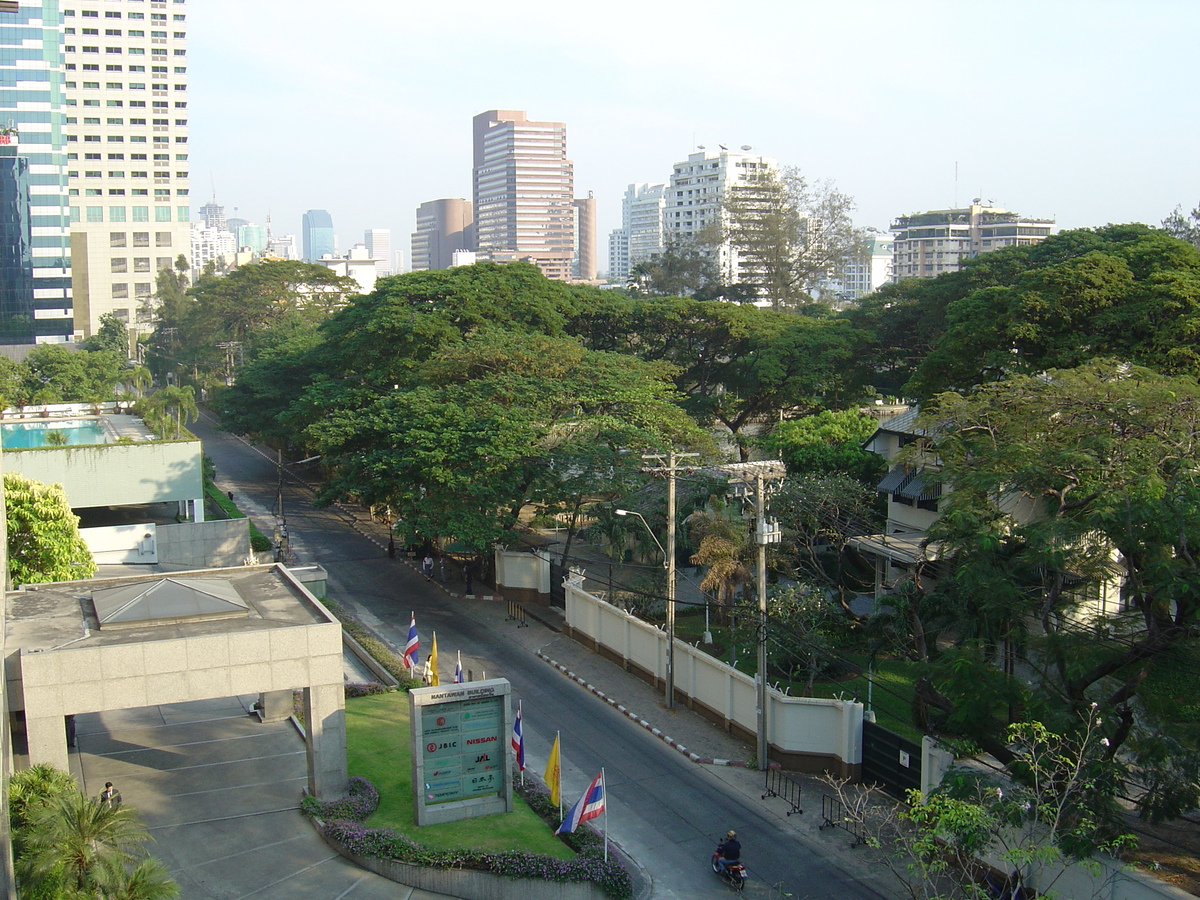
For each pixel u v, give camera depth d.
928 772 27.19
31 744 24.53
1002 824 20.59
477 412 47.97
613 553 44.81
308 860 25.17
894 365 77.25
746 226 116.75
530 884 23.86
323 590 48.38
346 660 40.50
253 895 23.64
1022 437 29.47
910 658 35.38
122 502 51.59
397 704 35.22
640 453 46.66
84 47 155.50
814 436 55.50
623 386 52.22
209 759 30.88
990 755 27.59
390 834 25.41
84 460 50.56
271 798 28.30
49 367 92.81
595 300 73.69
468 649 42.00
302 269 112.88
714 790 29.78
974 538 26.61
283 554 54.81
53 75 134.50
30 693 24.38
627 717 35.22
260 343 94.88
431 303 63.28
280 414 63.50
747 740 32.78
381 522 64.25
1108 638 24.64
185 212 163.38
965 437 32.66
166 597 27.78
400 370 59.53
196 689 25.92
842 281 137.50
